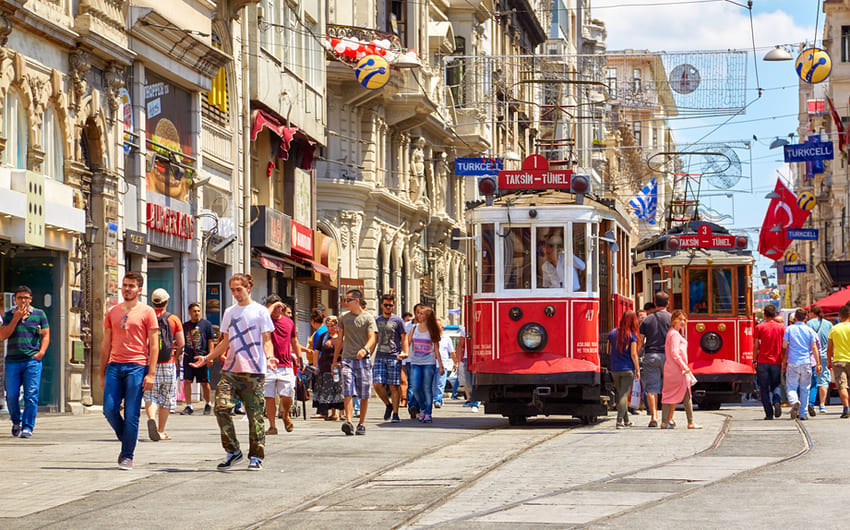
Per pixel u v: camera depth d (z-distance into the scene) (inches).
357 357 1310.3
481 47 3964.1
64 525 705.6
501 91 4320.9
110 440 1211.9
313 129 2741.1
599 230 1530.5
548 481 887.1
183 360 1669.5
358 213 3041.3
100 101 1777.8
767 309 1640.0
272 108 2472.9
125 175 1867.6
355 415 1763.0
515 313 1492.4
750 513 714.8
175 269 2078.0
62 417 1588.3
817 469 934.4
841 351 1581.0
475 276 1518.2
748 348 1984.5
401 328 1555.1
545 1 5388.8
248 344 954.7
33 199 1535.4
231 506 776.3
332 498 813.2
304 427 1435.8
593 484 861.8
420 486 868.0
